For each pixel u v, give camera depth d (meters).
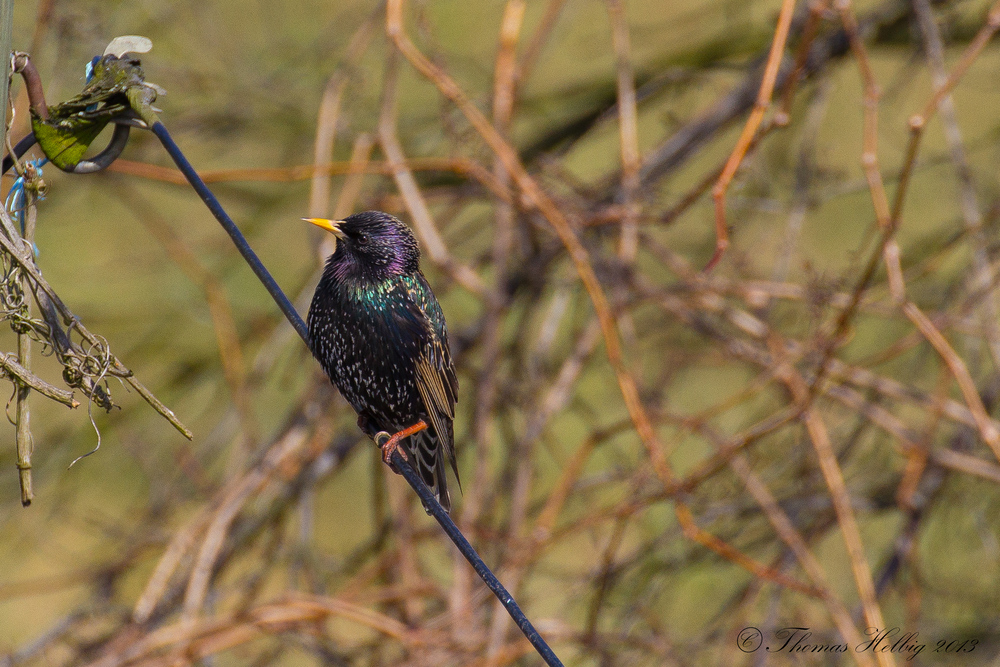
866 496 10.79
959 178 10.34
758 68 11.59
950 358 7.92
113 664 8.38
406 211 10.09
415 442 7.86
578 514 12.11
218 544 8.88
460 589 9.16
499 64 9.52
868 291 9.85
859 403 9.50
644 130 14.89
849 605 11.09
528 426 10.03
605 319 8.38
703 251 12.36
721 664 9.78
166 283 13.48
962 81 12.36
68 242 14.08
